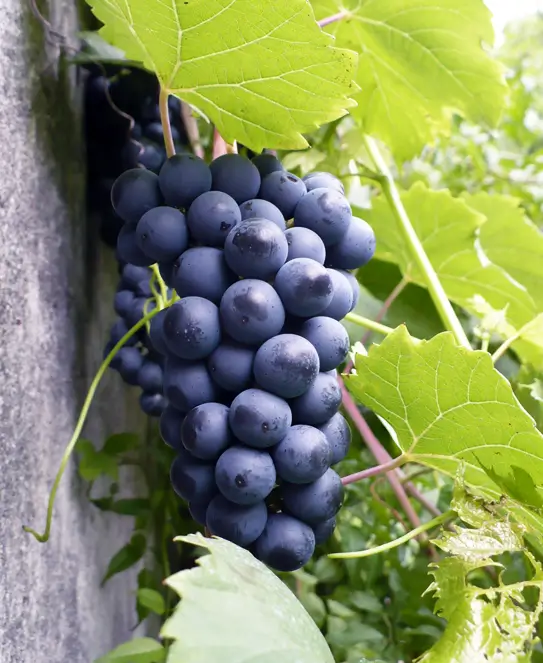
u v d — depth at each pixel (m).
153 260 0.28
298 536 0.24
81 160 0.36
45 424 0.31
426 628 0.39
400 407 0.28
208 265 0.25
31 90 0.30
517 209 0.46
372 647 0.39
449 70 0.41
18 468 0.28
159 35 0.26
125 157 0.36
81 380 0.35
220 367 0.24
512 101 0.69
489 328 0.34
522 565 0.36
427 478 0.50
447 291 0.44
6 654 0.27
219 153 0.31
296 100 0.27
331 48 0.25
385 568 0.45
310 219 0.26
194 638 0.19
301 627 0.21
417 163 0.67
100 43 0.35
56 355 0.32
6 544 0.27
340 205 0.26
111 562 0.36
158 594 0.36
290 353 0.23
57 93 0.33
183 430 0.24
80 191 0.35
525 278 0.48
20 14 0.29
